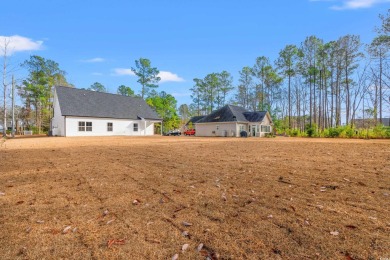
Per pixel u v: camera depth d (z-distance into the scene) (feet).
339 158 21.97
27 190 11.44
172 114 146.51
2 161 20.30
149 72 148.97
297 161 20.15
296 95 148.97
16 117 113.09
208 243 6.31
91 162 19.81
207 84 187.42
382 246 5.95
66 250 5.96
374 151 28.27
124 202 9.70
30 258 5.59
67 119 74.64
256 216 8.11
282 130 126.00
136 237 6.68
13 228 7.24
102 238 6.63
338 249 5.87
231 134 104.88
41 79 123.03
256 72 152.05
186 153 26.50
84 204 9.46
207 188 11.73
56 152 27.22
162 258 5.63
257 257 5.60
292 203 9.39
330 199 9.82
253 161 20.25
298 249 5.91
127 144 40.34
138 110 98.17
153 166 17.89
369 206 8.93
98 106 85.40
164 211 8.69
